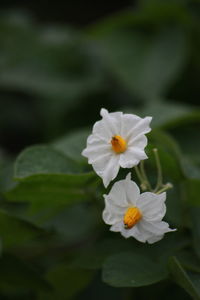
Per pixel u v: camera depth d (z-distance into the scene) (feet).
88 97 1.82
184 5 1.84
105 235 1.38
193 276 1.19
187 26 1.80
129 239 1.30
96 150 1.17
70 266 1.26
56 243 1.46
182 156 1.39
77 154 1.37
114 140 1.15
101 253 1.28
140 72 1.76
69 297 1.37
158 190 1.22
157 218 1.14
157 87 1.73
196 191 1.27
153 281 1.16
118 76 1.76
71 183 1.25
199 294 1.13
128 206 1.15
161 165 1.25
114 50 1.81
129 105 1.82
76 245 1.46
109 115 1.18
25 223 1.25
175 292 1.38
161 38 1.81
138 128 1.16
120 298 1.53
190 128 1.59
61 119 1.81
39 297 1.36
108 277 1.17
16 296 1.47
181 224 1.27
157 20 1.82
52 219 1.48
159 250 1.27
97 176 1.23
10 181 1.36
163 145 1.33
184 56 1.77
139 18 1.81
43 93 1.81
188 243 1.26
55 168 1.25
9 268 1.30
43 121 1.85
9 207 1.42
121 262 1.19
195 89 1.78
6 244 1.30
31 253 1.44
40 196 1.29
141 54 1.79
